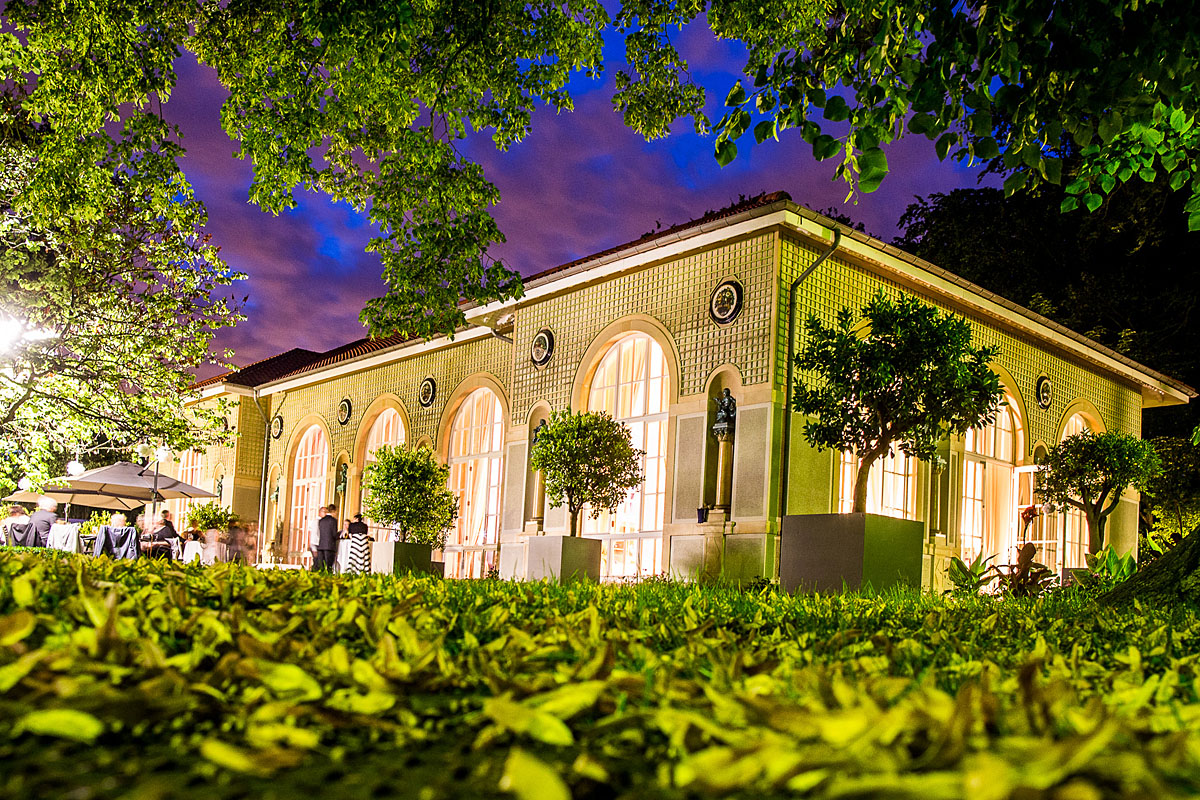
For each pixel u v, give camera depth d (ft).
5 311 43.04
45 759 2.21
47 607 5.01
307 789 2.03
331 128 29.09
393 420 72.23
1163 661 5.82
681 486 45.19
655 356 49.70
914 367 31.19
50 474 49.39
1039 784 1.74
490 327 61.36
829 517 29.04
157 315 46.34
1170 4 14.08
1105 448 50.44
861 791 1.75
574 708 2.69
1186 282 78.07
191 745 2.44
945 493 49.80
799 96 16.99
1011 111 15.12
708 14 28.25
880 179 15.70
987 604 15.15
